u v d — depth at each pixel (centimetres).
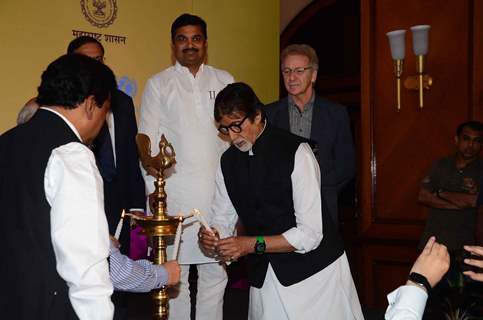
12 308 149
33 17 374
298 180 212
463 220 388
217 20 471
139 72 427
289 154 213
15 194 152
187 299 316
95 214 148
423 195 398
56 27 384
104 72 166
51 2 381
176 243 221
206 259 312
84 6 396
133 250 356
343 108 345
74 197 146
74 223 145
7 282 150
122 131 280
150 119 319
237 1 484
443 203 391
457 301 209
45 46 380
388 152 441
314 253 217
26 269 148
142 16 427
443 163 397
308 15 624
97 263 147
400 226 438
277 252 215
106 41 408
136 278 180
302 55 332
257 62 501
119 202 275
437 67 422
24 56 371
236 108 208
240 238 213
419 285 141
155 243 231
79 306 146
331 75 632
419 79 420
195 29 321
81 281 144
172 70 327
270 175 215
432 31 422
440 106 423
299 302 214
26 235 149
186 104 321
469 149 384
